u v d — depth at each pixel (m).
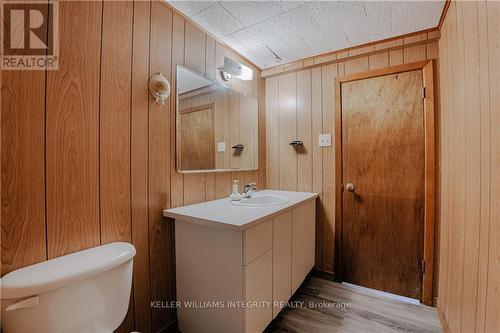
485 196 0.98
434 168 1.83
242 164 2.26
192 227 1.43
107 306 1.00
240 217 1.34
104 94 1.19
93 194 1.15
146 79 1.39
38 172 0.97
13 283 0.80
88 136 1.13
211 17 1.65
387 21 1.70
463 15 1.25
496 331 0.87
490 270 0.93
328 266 2.30
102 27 1.18
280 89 2.55
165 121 1.51
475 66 1.09
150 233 1.42
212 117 1.89
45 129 0.99
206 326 1.40
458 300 1.33
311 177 2.38
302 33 1.86
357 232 2.15
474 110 1.11
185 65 1.65
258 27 1.78
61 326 0.87
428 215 1.85
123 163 1.27
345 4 1.51
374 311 1.80
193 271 1.44
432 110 1.83
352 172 2.17
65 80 1.05
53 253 1.01
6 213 0.89
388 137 2.01
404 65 1.93
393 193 2.00
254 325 1.34
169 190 1.54
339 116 2.20
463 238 1.25
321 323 1.67
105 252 1.08
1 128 0.88
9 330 0.80
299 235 1.94
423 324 1.66
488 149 0.96
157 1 1.45
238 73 2.01
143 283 1.38
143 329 1.38
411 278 1.95
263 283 1.43
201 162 1.79
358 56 2.11
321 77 2.31
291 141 2.48
